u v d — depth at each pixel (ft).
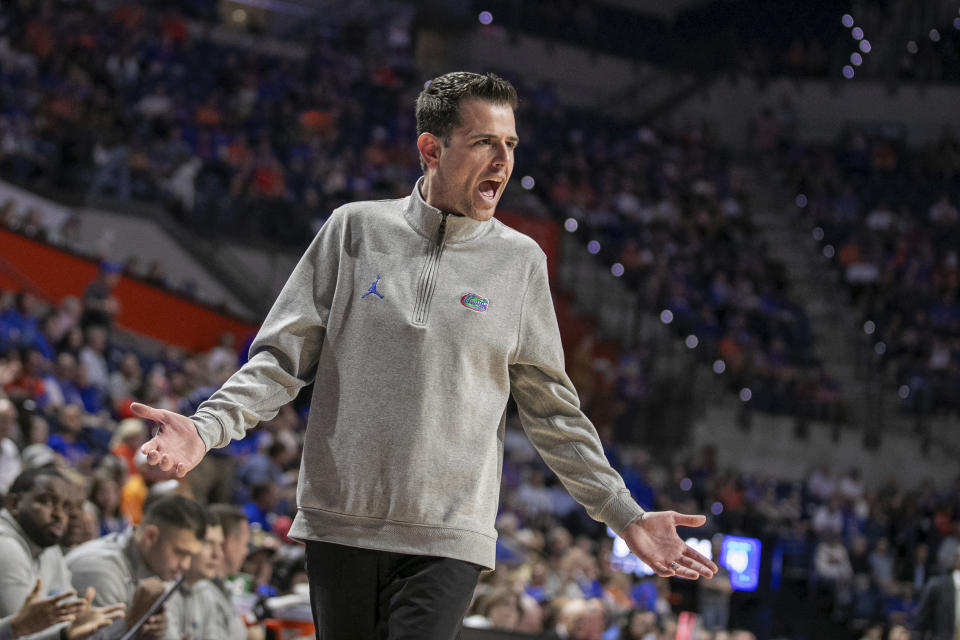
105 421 79.36
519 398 18.39
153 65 161.79
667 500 125.70
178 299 120.47
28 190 125.80
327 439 16.57
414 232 17.31
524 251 17.69
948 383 159.53
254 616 41.16
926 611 67.67
